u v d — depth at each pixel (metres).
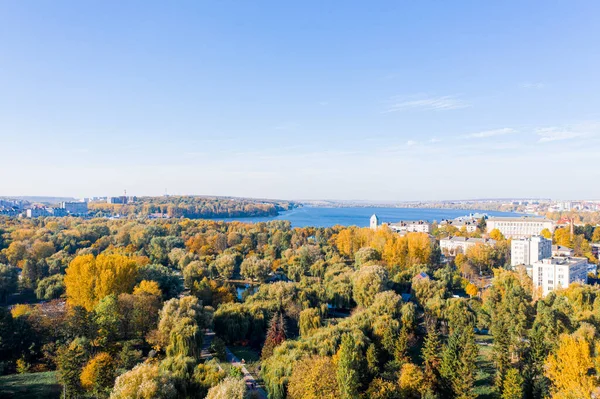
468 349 71.31
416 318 105.25
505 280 127.00
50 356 86.12
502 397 68.88
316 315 105.31
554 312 93.00
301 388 69.00
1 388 76.69
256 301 122.62
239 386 63.69
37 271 164.38
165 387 64.31
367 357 76.75
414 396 69.31
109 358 80.62
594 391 62.12
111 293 112.31
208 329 116.06
